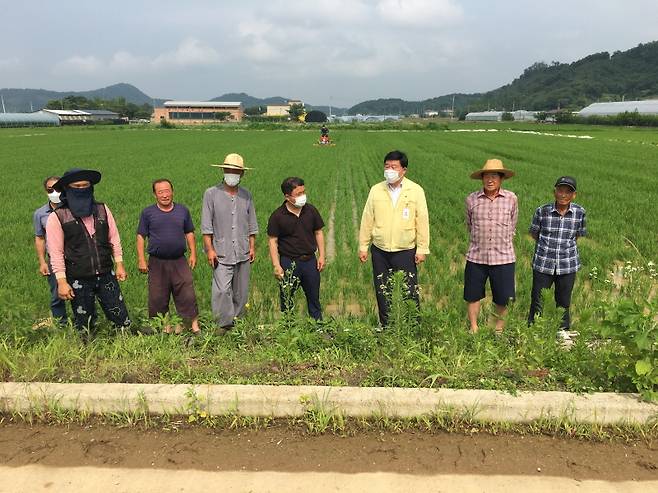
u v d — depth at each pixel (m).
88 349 4.66
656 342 3.57
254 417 3.68
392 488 3.02
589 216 12.91
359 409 3.66
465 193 17.05
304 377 4.08
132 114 170.12
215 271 6.04
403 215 5.77
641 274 7.88
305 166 27.03
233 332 5.19
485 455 3.31
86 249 5.01
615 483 3.06
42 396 3.74
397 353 4.46
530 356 4.21
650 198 15.35
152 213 5.64
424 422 3.61
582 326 4.24
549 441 3.45
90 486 3.06
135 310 5.80
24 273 8.19
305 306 7.31
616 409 3.56
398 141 52.84
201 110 154.00
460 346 4.55
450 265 9.48
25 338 4.69
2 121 100.69
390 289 5.69
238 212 5.96
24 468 3.22
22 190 18.36
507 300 5.99
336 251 10.30
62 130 87.69
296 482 3.07
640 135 61.50
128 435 3.54
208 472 3.17
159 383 3.97
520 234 11.34
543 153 34.16
